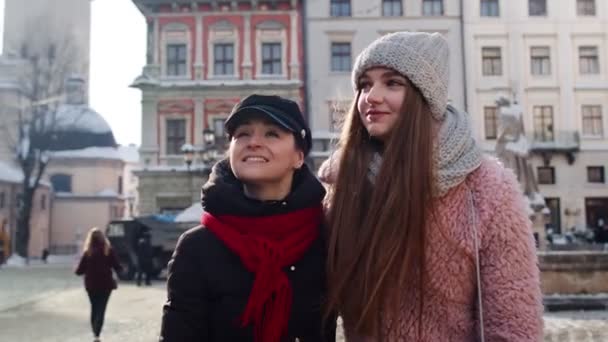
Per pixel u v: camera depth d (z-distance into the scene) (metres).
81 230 52.12
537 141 33.41
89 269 9.39
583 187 33.47
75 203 52.50
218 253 2.00
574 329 8.88
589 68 34.00
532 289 1.80
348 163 2.12
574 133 33.41
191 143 32.16
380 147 2.14
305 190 2.07
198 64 32.53
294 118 2.15
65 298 17.16
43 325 11.58
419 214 1.86
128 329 10.86
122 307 14.25
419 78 1.96
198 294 1.99
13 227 45.22
